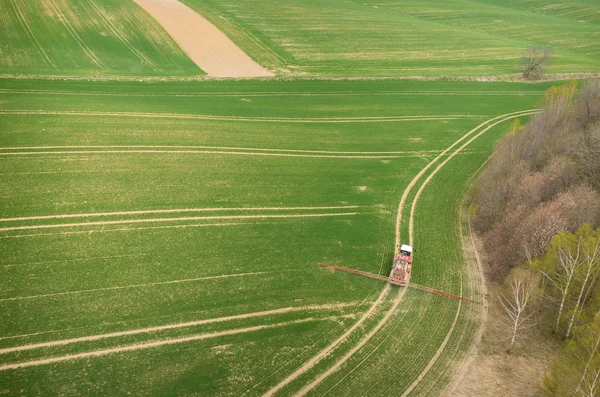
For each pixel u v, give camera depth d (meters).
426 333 38.56
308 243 47.34
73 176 53.22
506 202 51.62
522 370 35.81
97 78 79.25
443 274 45.28
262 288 41.31
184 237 46.16
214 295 40.03
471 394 33.66
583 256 38.44
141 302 38.53
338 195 55.75
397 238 49.62
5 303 36.94
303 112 76.25
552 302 41.50
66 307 37.25
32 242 43.34
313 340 36.91
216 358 34.62
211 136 65.44
